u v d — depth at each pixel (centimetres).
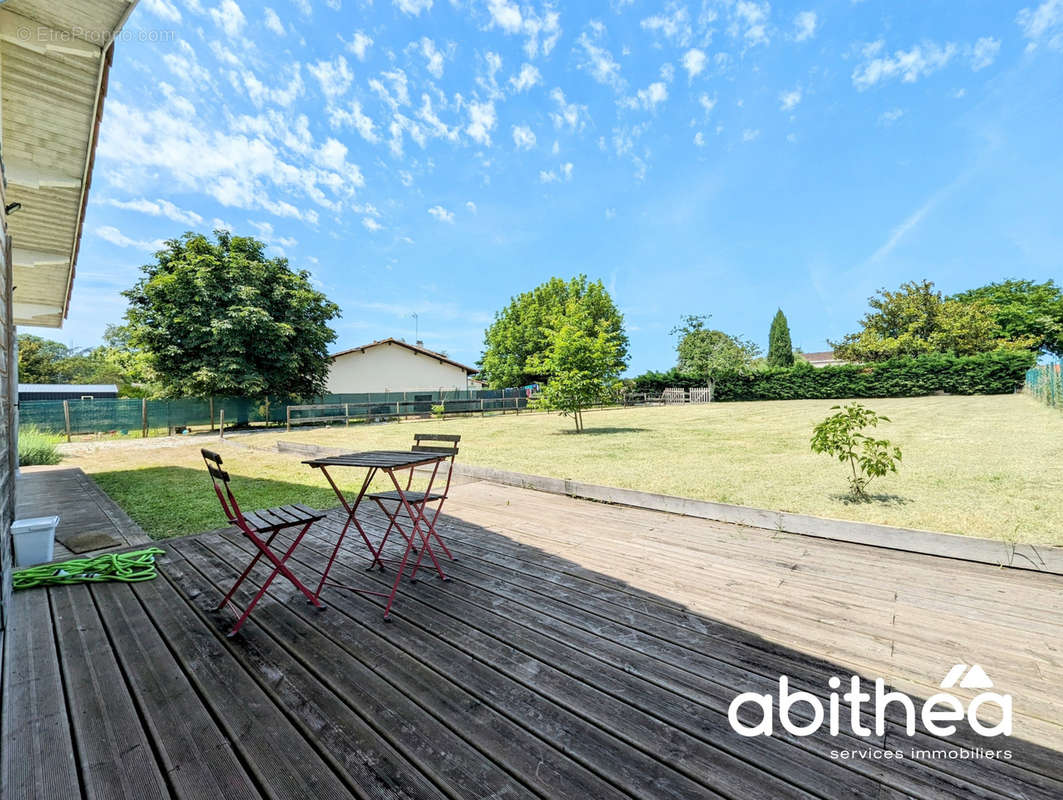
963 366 2277
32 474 740
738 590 287
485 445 1020
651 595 280
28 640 226
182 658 210
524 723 167
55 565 310
